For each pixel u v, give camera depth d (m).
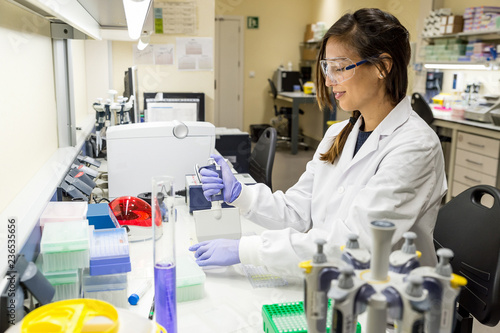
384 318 0.59
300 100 6.80
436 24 5.16
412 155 1.14
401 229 1.08
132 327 0.71
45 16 1.68
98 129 2.51
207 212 1.47
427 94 5.58
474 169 4.00
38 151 1.66
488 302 1.21
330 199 1.39
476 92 4.86
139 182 1.90
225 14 7.78
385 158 1.19
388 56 1.18
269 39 8.06
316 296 0.66
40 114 1.70
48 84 1.88
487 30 4.37
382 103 1.30
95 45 3.35
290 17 8.05
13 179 1.29
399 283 0.60
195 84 3.53
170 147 1.90
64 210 1.23
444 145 4.99
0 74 1.17
